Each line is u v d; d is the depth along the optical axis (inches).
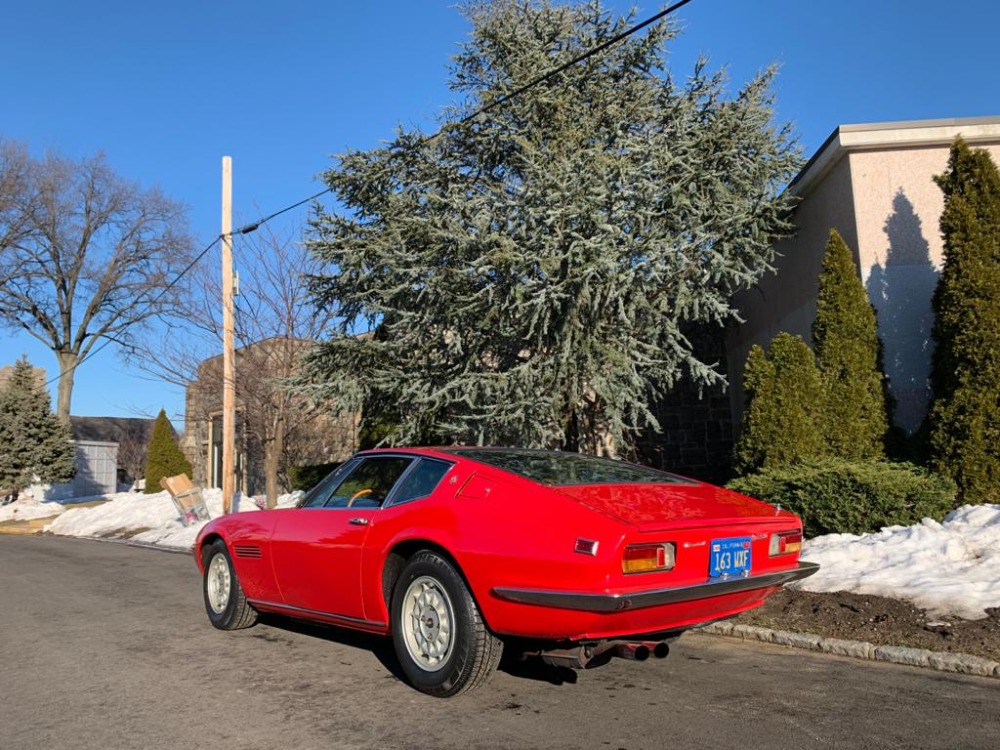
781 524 195.3
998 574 259.3
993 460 349.1
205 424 1069.1
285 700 190.5
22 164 1327.5
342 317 569.0
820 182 487.5
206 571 282.7
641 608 161.3
